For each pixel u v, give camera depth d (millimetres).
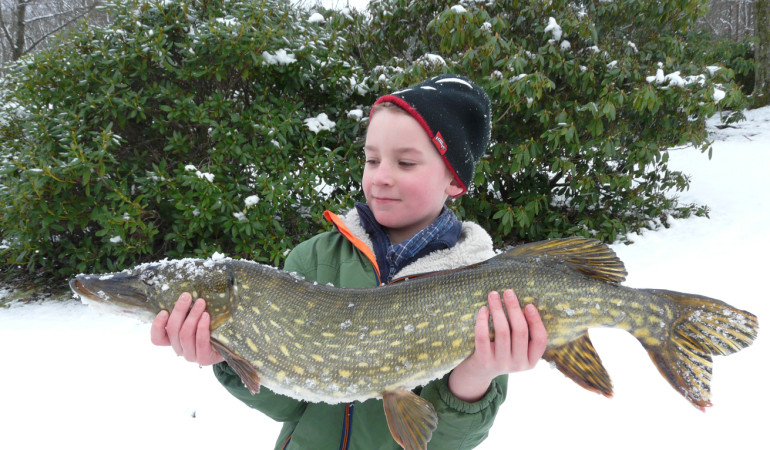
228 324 1513
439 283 1523
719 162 10758
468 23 5391
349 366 1490
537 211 5891
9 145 5258
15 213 4438
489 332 1425
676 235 6352
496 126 5766
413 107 1557
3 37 13727
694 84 5906
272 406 1613
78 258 4852
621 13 6289
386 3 6555
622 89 5969
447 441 1511
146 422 2955
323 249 1775
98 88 4613
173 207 4844
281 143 4941
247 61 4695
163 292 1515
